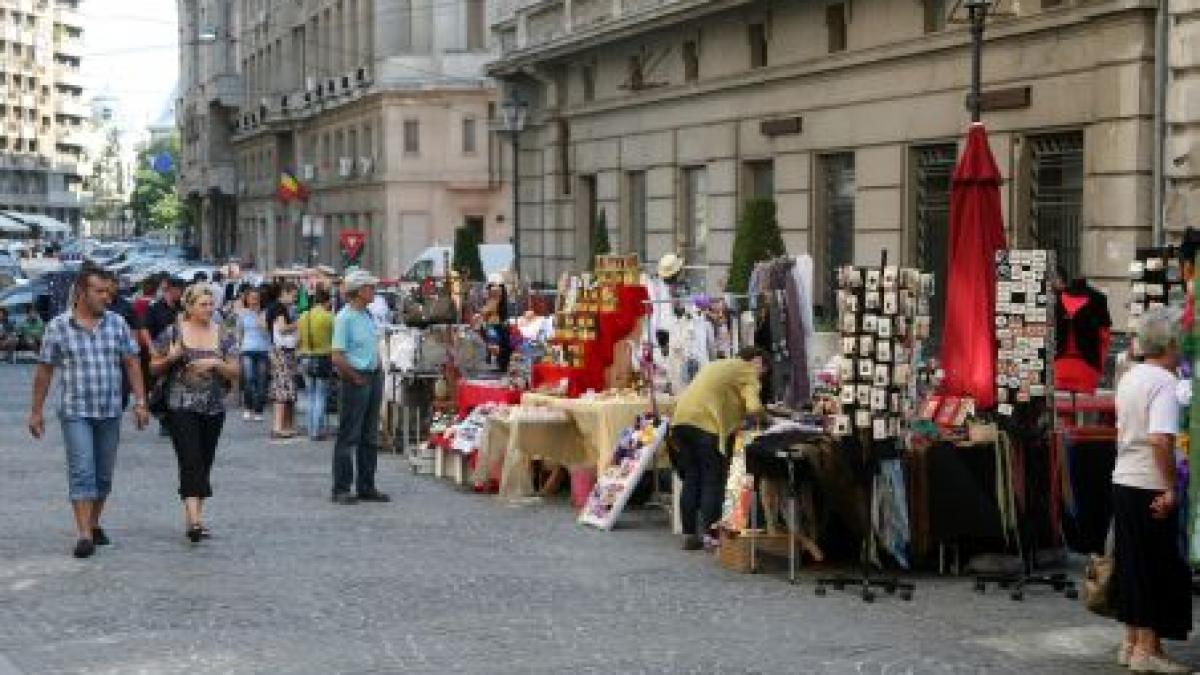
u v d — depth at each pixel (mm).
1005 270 12430
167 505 15430
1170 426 8867
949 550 12297
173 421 13328
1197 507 8523
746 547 12172
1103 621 10508
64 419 12602
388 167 59781
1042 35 22484
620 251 37188
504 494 16047
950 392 12875
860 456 11695
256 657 9328
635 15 34156
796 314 16031
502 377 19484
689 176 34156
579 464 15914
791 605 10961
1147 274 11789
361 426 15828
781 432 12211
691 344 16609
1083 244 21844
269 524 14336
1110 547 9484
